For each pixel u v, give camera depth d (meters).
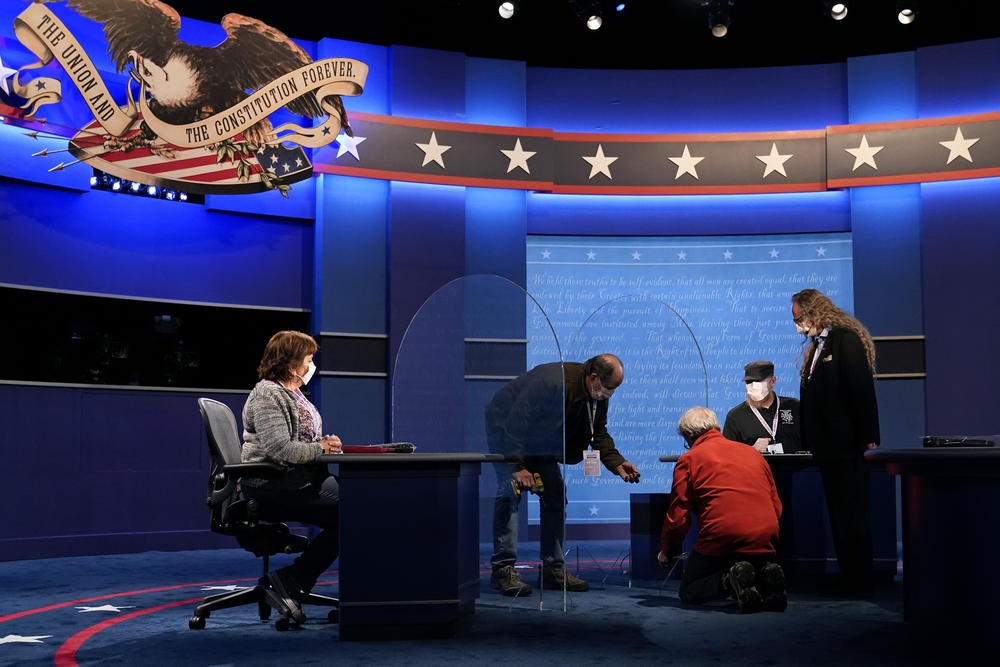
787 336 8.15
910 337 7.74
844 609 3.97
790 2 8.59
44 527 6.43
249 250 7.52
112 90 6.78
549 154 8.06
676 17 8.80
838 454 4.30
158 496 6.94
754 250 8.26
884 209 7.93
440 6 8.51
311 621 3.76
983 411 7.52
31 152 6.50
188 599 4.44
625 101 8.35
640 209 8.28
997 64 7.78
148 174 6.74
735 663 2.88
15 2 6.45
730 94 8.33
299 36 8.38
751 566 3.91
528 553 4.63
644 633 3.43
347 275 7.64
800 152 8.05
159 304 7.32
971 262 7.66
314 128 7.36
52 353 6.92
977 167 7.61
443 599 3.35
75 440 6.63
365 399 7.60
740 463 4.12
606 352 5.50
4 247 6.43
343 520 3.34
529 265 8.24
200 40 7.21
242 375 7.86
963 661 2.88
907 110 8.00
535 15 8.75
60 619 3.84
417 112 7.91
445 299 4.27
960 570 2.92
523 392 4.19
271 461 3.50
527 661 2.92
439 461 3.37
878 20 8.66
